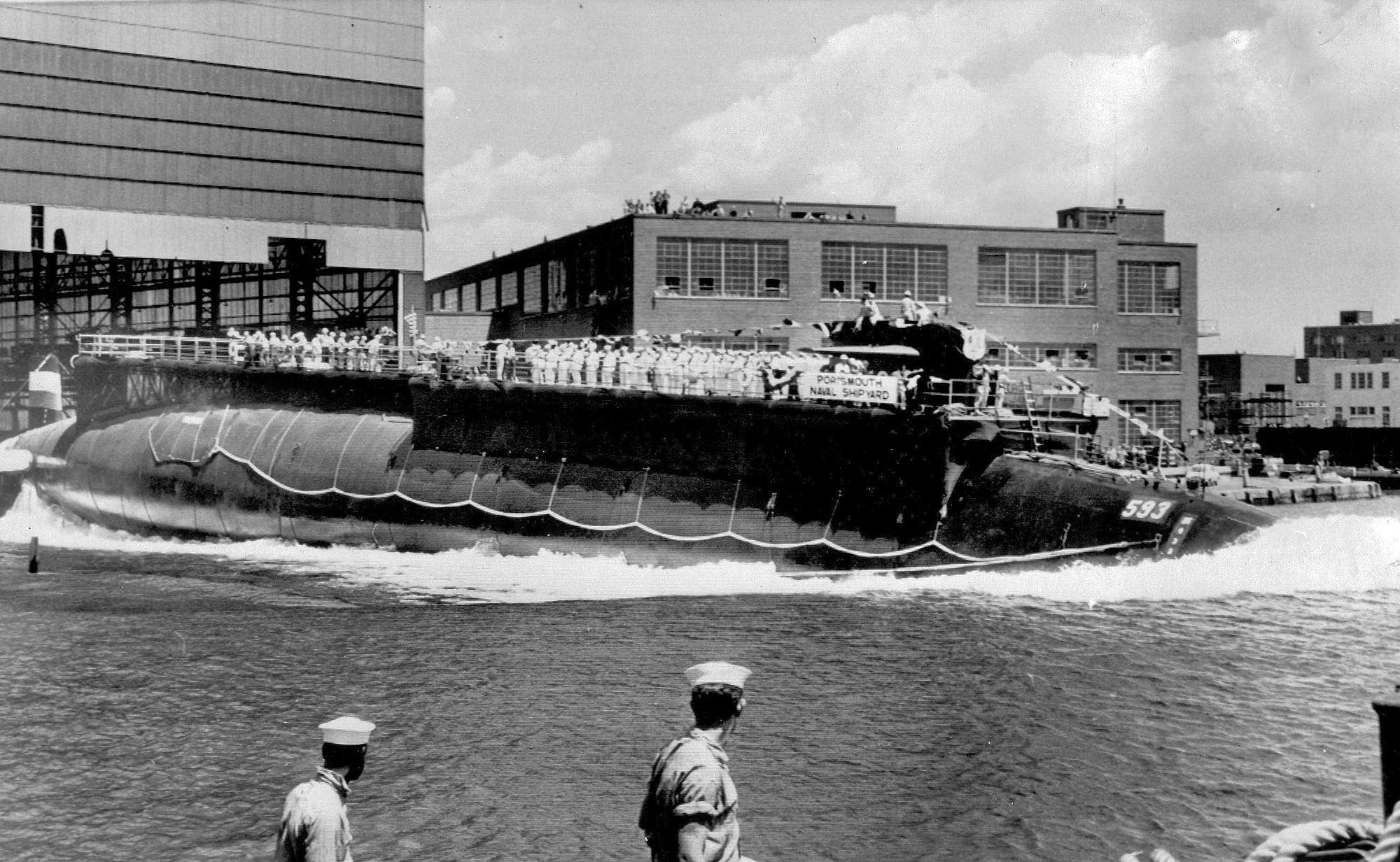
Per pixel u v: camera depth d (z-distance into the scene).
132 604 34.75
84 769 20.08
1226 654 26.61
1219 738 20.97
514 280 85.81
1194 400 73.25
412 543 45.91
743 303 65.25
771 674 25.59
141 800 18.70
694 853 8.86
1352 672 25.05
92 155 62.03
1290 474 93.81
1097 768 19.62
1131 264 72.75
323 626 31.28
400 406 49.28
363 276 76.00
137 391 58.38
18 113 60.69
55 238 61.22
